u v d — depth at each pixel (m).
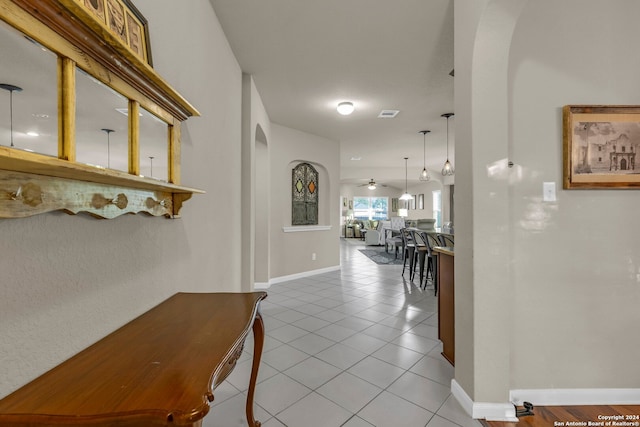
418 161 8.70
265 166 4.75
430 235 4.54
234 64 2.78
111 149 0.95
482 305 1.71
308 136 5.68
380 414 1.74
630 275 1.84
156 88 1.11
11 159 0.55
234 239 2.72
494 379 1.72
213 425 1.64
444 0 2.11
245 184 3.31
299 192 5.67
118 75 0.93
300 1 2.11
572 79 1.83
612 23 1.84
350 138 6.05
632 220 1.84
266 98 3.92
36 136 0.68
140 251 1.22
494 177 1.71
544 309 1.84
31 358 0.73
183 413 0.60
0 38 0.62
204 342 0.96
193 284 1.76
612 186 1.81
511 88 1.82
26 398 0.66
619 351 1.84
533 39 1.83
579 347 1.84
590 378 1.85
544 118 1.83
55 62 0.73
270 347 2.62
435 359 2.41
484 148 1.71
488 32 1.63
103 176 0.79
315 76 3.27
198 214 1.83
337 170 6.30
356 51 2.77
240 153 2.99
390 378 2.12
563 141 1.82
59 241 0.81
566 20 1.84
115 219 1.06
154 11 1.31
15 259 0.69
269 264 4.94
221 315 1.21
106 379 0.73
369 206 15.52
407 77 3.29
